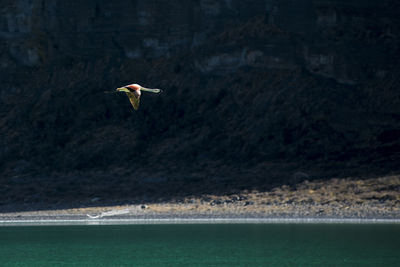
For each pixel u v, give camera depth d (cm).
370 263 16838
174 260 17938
